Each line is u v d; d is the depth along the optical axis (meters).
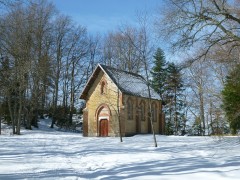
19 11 37.91
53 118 64.69
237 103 26.34
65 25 66.31
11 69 43.84
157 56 63.28
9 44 35.62
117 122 47.78
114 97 48.41
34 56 49.53
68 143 33.44
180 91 62.69
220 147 24.17
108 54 66.38
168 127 62.91
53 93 65.00
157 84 63.03
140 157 20.00
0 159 18.70
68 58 68.38
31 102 54.03
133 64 54.78
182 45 23.50
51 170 14.93
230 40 23.53
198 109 54.12
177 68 30.56
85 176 13.33
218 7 22.28
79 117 71.12
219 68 37.09
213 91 38.47
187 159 18.06
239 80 26.34
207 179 11.66
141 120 51.47
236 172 12.59
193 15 22.77
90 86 51.31
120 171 14.55
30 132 52.38
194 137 38.72
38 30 51.59
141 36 39.03
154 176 12.62
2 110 59.06
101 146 28.98
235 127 27.44
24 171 14.45
